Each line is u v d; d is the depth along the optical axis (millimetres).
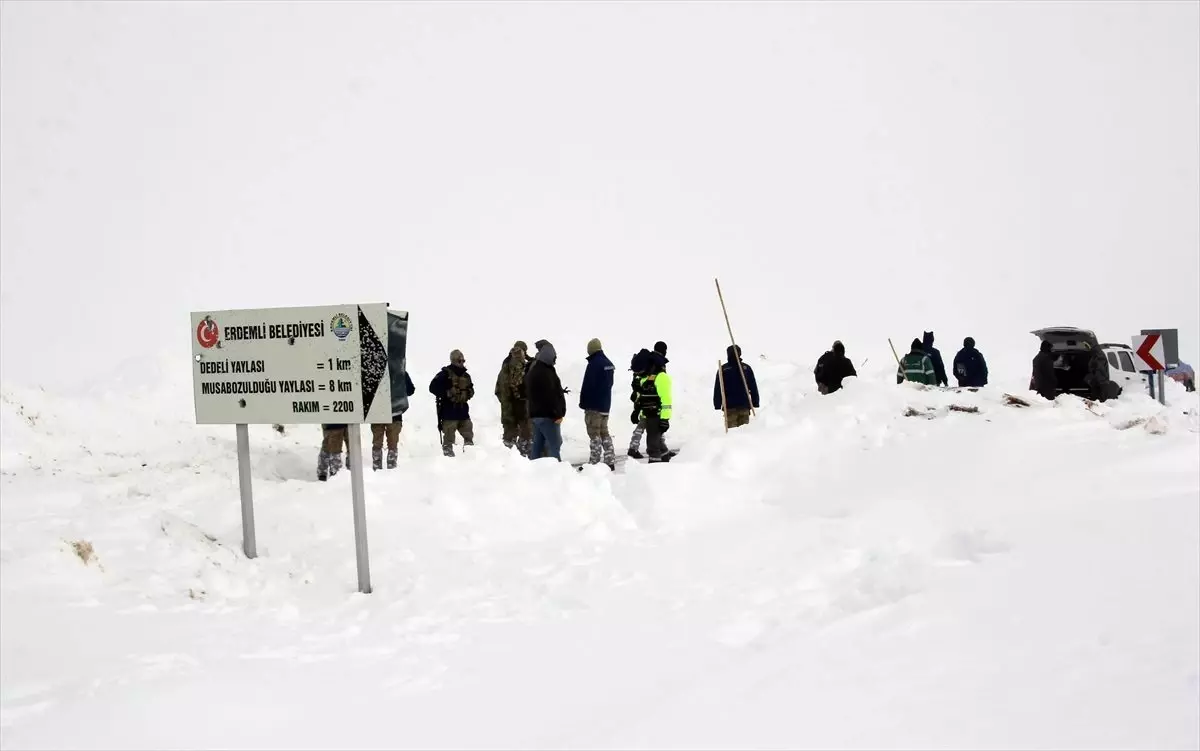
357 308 7785
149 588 7160
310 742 4629
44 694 5148
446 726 4812
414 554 8711
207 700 5062
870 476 10883
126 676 5406
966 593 6363
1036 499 9383
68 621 6227
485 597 7648
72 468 13484
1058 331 21531
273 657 5992
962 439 11406
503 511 10078
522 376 16688
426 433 19406
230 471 13055
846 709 4465
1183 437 11031
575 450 19156
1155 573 6305
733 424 16922
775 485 11148
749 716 4516
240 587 7621
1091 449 10820
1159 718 3939
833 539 8758
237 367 8242
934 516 9133
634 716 4711
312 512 9617
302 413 8000
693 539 9398
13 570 6711
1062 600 5902
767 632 6301
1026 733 3928
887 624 5918
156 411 17422
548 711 4992
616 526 10172
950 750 3836
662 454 17188
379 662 5949
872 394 12805
